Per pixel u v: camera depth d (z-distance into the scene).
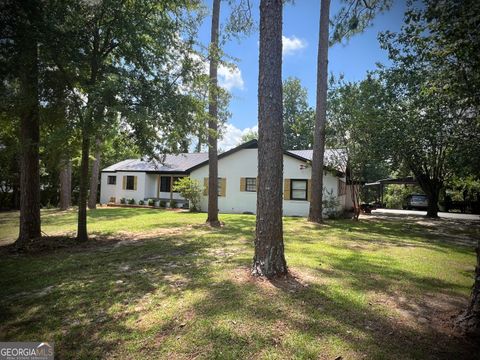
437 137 13.80
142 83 7.08
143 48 7.49
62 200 18.88
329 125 13.74
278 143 4.57
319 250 6.80
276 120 4.56
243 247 7.02
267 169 4.54
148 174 23.17
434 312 3.57
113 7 6.93
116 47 7.86
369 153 13.53
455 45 4.74
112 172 24.84
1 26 5.64
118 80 6.50
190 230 9.89
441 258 6.34
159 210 18.44
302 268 5.11
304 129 16.97
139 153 8.49
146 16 7.54
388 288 4.32
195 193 17.52
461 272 5.27
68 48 6.58
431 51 5.72
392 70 13.15
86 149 7.94
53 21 6.18
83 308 3.76
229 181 17.78
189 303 3.74
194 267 5.34
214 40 10.67
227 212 17.67
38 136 7.86
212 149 11.19
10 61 5.87
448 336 3.04
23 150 7.63
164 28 7.50
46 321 3.45
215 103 10.48
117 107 6.30
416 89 12.34
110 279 4.79
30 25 5.94
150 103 6.95
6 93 6.34
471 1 4.21
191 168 18.28
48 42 6.20
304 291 4.05
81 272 5.21
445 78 5.99
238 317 3.32
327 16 12.39
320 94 12.63
